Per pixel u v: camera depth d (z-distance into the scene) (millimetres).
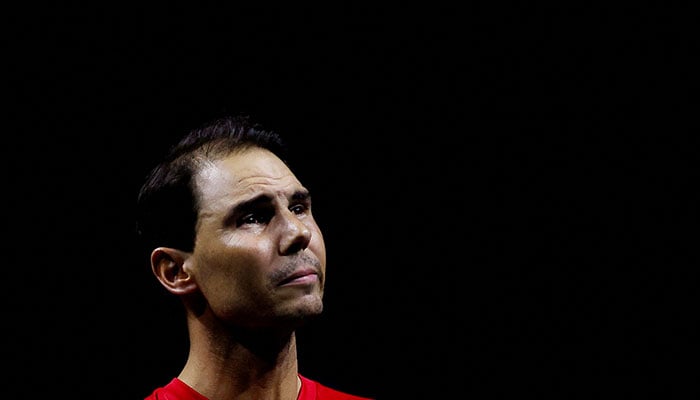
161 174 5531
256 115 11508
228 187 5230
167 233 5438
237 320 5176
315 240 5336
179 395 5387
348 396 6012
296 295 5070
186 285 5367
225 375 5332
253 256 5070
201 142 5547
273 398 5371
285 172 5430
